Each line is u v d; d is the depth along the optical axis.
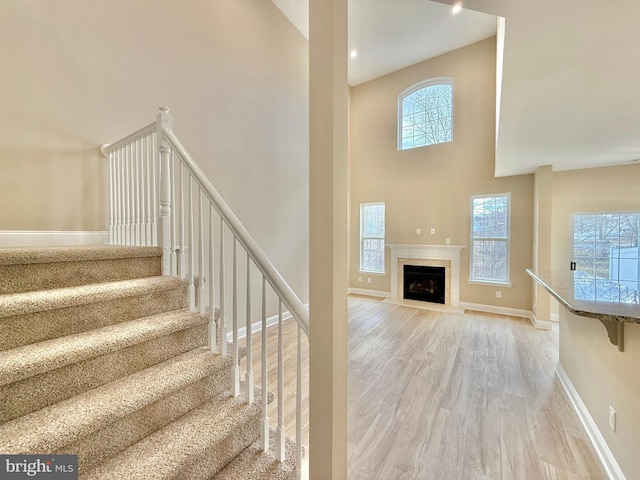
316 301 1.17
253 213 4.04
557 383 2.71
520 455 1.82
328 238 1.13
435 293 5.85
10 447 0.92
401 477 1.65
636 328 1.47
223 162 3.61
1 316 1.15
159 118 1.92
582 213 4.54
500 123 2.79
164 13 2.99
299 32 4.88
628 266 4.28
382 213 6.56
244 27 3.88
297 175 4.85
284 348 3.42
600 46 1.66
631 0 1.31
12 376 1.02
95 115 2.53
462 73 5.44
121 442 1.14
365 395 2.50
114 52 2.63
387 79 6.32
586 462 1.76
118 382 1.30
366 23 4.71
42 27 2.24
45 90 2.27
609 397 1.74
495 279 5.27
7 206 2.12
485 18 4.64
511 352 3.43
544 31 1.54
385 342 3.74
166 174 1.94
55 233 2.34
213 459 1.24
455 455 1.82
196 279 1.84
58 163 2.35
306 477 1.49
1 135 2.09
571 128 2.92
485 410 2.28
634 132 3.01
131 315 1.59
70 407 1.12
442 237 5.71
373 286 6.57
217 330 1.76
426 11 4.46
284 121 4.57
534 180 4.80
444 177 5.68
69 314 1.36
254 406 1.44
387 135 6.35
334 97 1.11
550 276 2.72
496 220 5.27
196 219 3.20
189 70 3.22
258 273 4.01
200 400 1.44
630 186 4.27
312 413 1.20
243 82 3.87
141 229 2.18
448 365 3.08
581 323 2.22
